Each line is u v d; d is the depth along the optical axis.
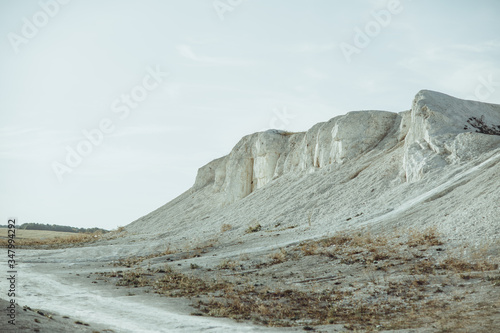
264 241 31.70
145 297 19.55
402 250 22.23
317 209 39.00
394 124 48.59
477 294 14.86
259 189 58.12
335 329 12.86
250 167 67.62
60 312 15.47
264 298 17.95
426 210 27.52
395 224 26.92
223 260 27.23
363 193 38.19
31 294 20.09
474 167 31.09
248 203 53.50
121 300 18.88
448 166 33.78
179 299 18.80
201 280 22.62
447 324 12.04
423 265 19.47
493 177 26.95
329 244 26.20
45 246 51.41
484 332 10.90
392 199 33.38
